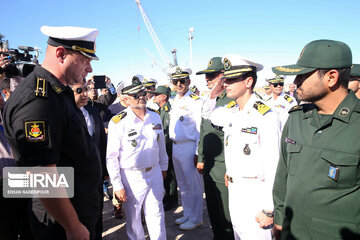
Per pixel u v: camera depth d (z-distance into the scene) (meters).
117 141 2.43
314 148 1.25
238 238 2.12
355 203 1.12
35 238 1.41
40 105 1.14
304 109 1.43
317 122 1.28
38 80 1.21
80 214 1.43
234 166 1.97
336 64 1.17
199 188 3.50
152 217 2.55
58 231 1.36
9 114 1.16
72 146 1.36
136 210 2.53
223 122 2.52
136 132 2.45
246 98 1.98
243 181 1.92
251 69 1.88
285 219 1.45
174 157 3.57
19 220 1.58
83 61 1.40
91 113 3.09
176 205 4.23
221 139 2.65
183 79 3.54
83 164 1.44
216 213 2.82
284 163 1.55
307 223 1.27
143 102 2.50
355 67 2.30
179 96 3.70
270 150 1.77
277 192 1.61
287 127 1.51
